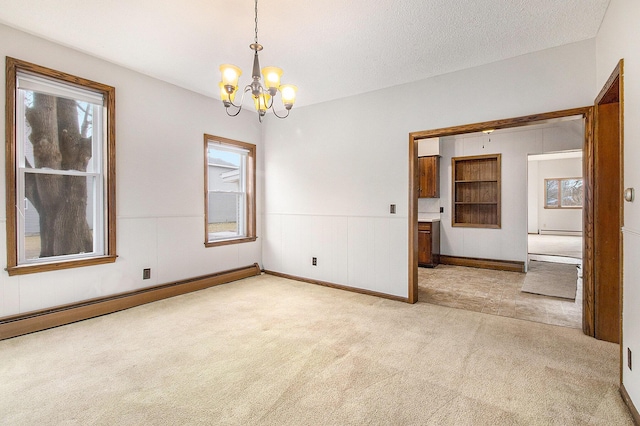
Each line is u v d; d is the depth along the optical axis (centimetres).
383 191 393
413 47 292
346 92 409
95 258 323
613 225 262
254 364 227
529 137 541
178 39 284
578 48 278
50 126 302
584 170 281
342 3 228
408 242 373
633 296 171
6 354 239
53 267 295
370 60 319
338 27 260
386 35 272
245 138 490
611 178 262
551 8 233
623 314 188
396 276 382
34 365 223
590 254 272
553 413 174
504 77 314
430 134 357
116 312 332
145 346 254
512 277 499
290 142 484
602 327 267
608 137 262
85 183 326
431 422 167
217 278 444
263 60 322
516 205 550
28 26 265
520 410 177
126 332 281
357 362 230
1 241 269
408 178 373
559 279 477
